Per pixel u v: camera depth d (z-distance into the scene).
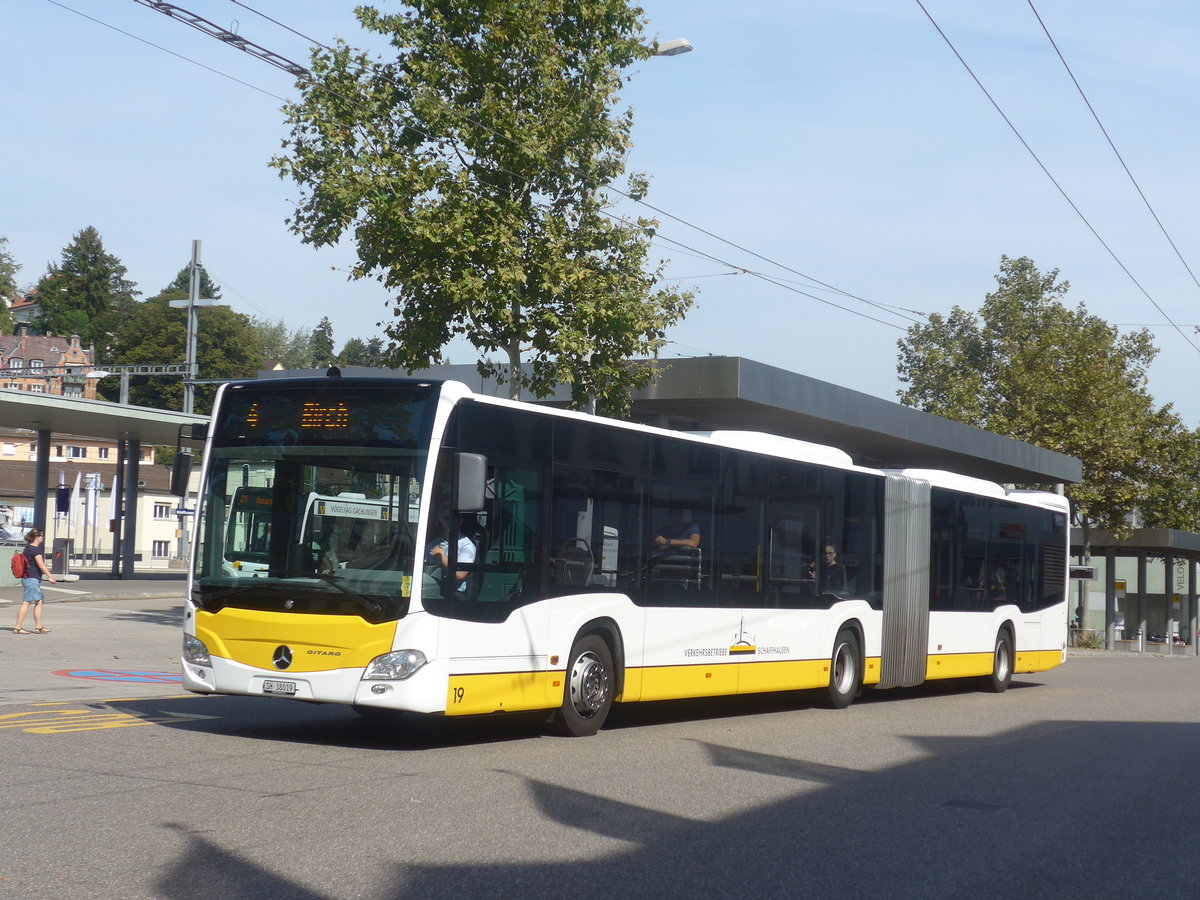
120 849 6.83
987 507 21.36
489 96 19.94
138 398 103.38
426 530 10.79
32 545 23.42
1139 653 51.97
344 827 7.61
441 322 20.50
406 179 19.66
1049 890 7.02
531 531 11.87
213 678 11.12
